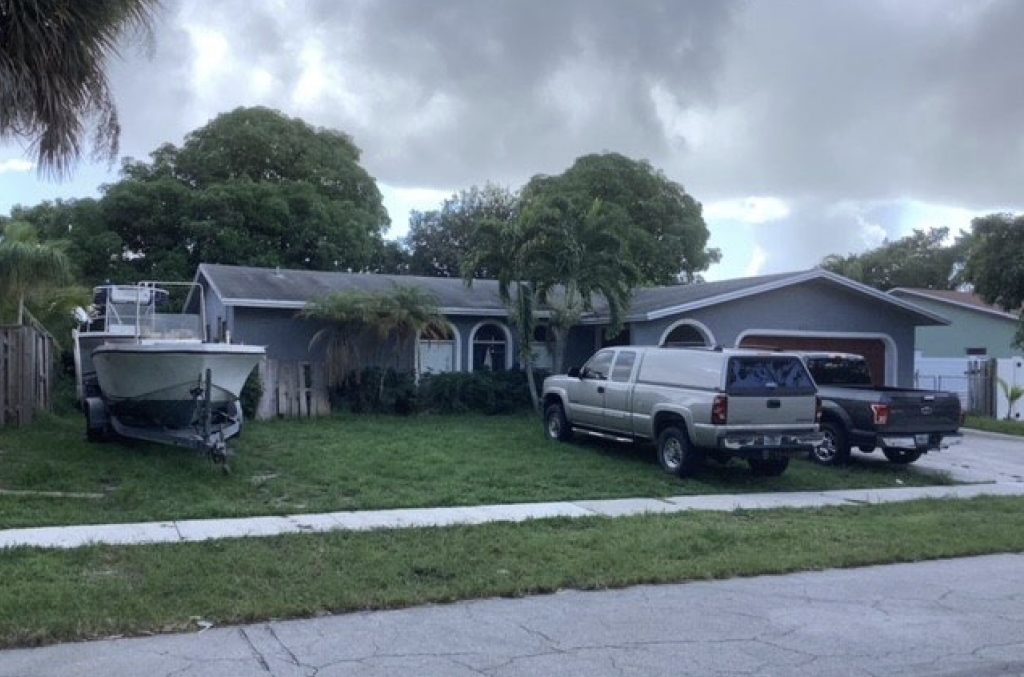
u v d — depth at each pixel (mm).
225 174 39500
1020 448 20641
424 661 6398
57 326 22781
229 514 11273
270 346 22969
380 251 42812
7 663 6238
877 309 25469
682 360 14938
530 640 6922
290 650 6594
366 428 19203
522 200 38906
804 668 6367
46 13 9797
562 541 10125
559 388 17688
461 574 8688
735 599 8219
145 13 10508
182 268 35156
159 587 7922
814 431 14539
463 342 25484
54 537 9828
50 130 10250
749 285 23969
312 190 38688
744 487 14344
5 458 14070
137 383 15125
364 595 7863
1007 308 31250
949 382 29750
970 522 11859
